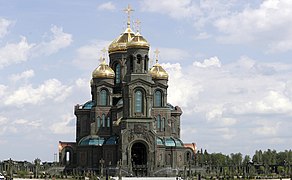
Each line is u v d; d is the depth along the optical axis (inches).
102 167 7047.2
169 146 7800.2
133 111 7450.8
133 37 7805.1
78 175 7091.5
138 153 7628.0
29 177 6722.4
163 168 7317.9
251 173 7844.5
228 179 6717.5
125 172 7219.5
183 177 6653.5
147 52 7701.8
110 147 7598.4
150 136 7386.8
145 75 7578.7
